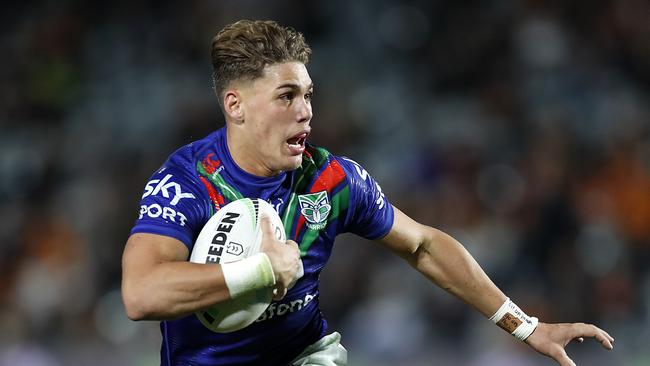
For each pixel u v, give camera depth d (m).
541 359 29.12
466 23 45.97
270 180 13.16
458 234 35.22
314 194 13.50
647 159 37.69
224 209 12.80
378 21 47.06
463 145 39.31
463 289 14.73
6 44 49.38
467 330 31.58
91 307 36.47
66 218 39.38
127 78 46.88
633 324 32.34
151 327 33.53
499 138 39.84
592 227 34.78
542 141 37.94
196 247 12.64
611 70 43.06
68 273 37.22
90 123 45.16
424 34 46.72
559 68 42.97
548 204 35.28
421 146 40.41
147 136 42.91
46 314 36.53
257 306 12.66
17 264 38.34
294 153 13.04
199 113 41.81
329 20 47.12
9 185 42.62
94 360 31.95
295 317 13.76
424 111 43.09
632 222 35.97
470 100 43.50
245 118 12.96
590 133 39.81
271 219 12.84
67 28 48.97
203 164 13.06
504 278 33.78
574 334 14.51
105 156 42.34
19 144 44.59
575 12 44.59
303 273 13.15
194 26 47.28
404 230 14.45
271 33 12.91
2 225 39.72
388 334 32.44
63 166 42.72
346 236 34.69
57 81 47.53
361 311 33.62
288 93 12.87
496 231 35.00
